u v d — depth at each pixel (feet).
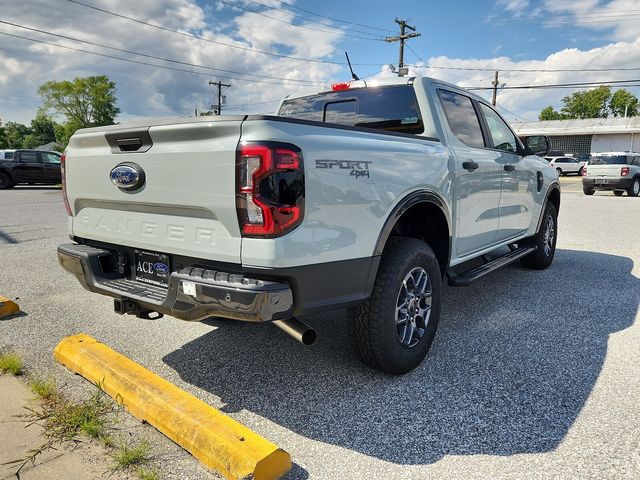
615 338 12.09
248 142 7.15
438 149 11.05
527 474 7.00
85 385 9.55
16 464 7.22
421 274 10.22
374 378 9.97
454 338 12.12
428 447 7.67
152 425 8.08
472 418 8.46
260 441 7.09
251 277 7.46
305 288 7.72
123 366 9.48
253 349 11.41
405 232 11.39
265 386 9.66
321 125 8.13
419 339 10.30
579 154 127.03
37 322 13.12
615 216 37.63
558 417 8.48
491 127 14.64
